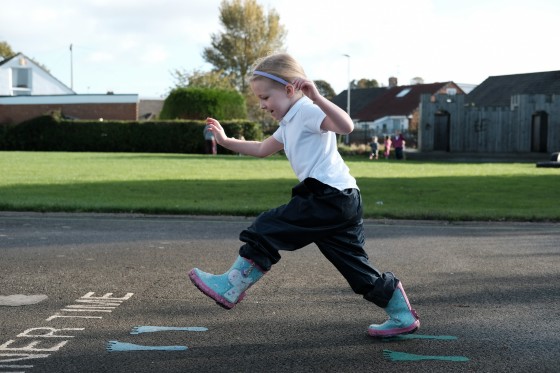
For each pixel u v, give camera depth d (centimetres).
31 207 1012
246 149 377
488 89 6612
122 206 1026
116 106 5138
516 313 446
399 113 7588
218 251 688
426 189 1478
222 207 1031
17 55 6494
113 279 543
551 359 351
